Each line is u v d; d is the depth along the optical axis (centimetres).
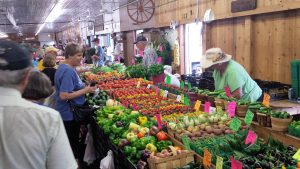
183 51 848
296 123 277
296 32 488
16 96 144
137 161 278
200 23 757
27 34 3716
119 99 493
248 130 284
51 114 147
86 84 674
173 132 306
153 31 941
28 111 142
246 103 333
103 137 384
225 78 392
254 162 227
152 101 456
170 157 251
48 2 1038
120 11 1323
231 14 614
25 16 1596
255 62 589
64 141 149
